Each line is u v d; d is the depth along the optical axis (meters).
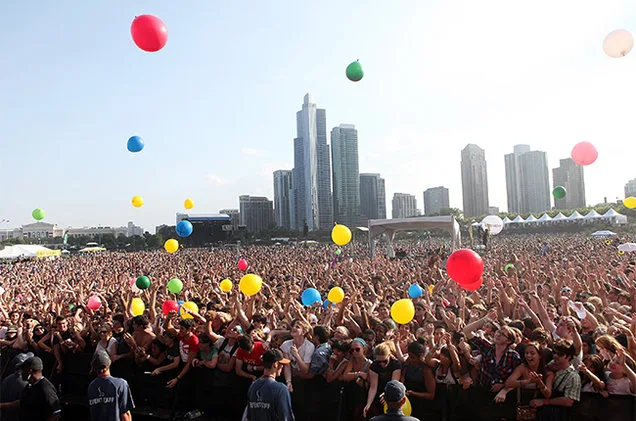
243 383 6.18
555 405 4.57
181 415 6.46
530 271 13.44
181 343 6.66
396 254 31.39
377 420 3.88
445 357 5.17
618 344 4.62
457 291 10.62
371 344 5.96
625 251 22.83
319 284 14.09
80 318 9.30
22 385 5.60
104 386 4.77
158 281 15.05
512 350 4.95
